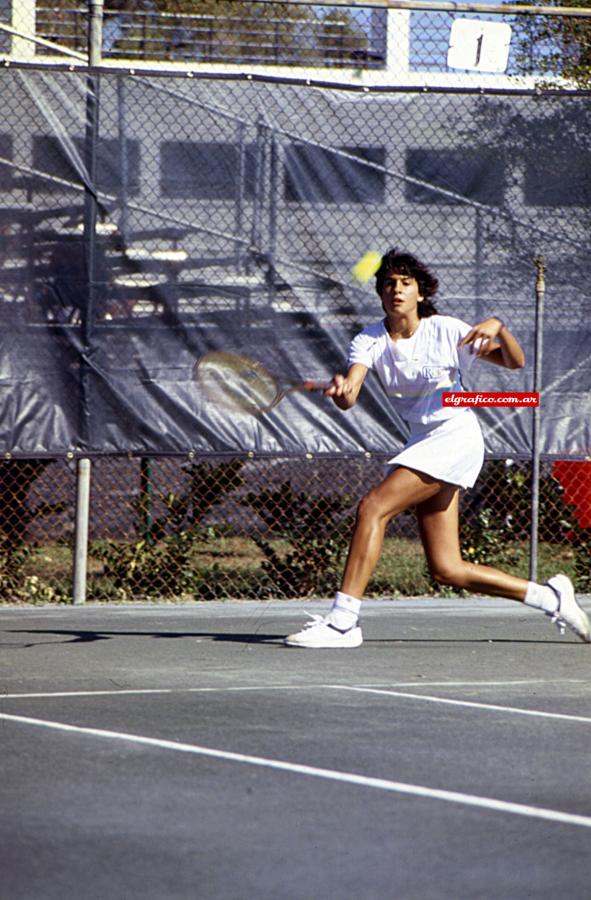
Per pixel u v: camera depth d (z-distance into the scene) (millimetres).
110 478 20750
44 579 19797
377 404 18781
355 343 14461
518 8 19172
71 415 18250
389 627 17125
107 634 16391
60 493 20562
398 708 12133
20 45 22609
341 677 13656
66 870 7633
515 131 19047
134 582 19266
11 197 18078
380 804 8992
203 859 7832
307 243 18656
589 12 19203
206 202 18453
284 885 7391
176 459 18859
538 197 19078
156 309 18375
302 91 18594
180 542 19328
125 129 18266
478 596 19781
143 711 11914
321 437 18688
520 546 20234
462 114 18906
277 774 9758
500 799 9148
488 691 12992
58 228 18172
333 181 18703
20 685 13133
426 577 20219
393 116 18781
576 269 19141
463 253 18969
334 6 18828
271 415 18594
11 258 18078
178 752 10398
